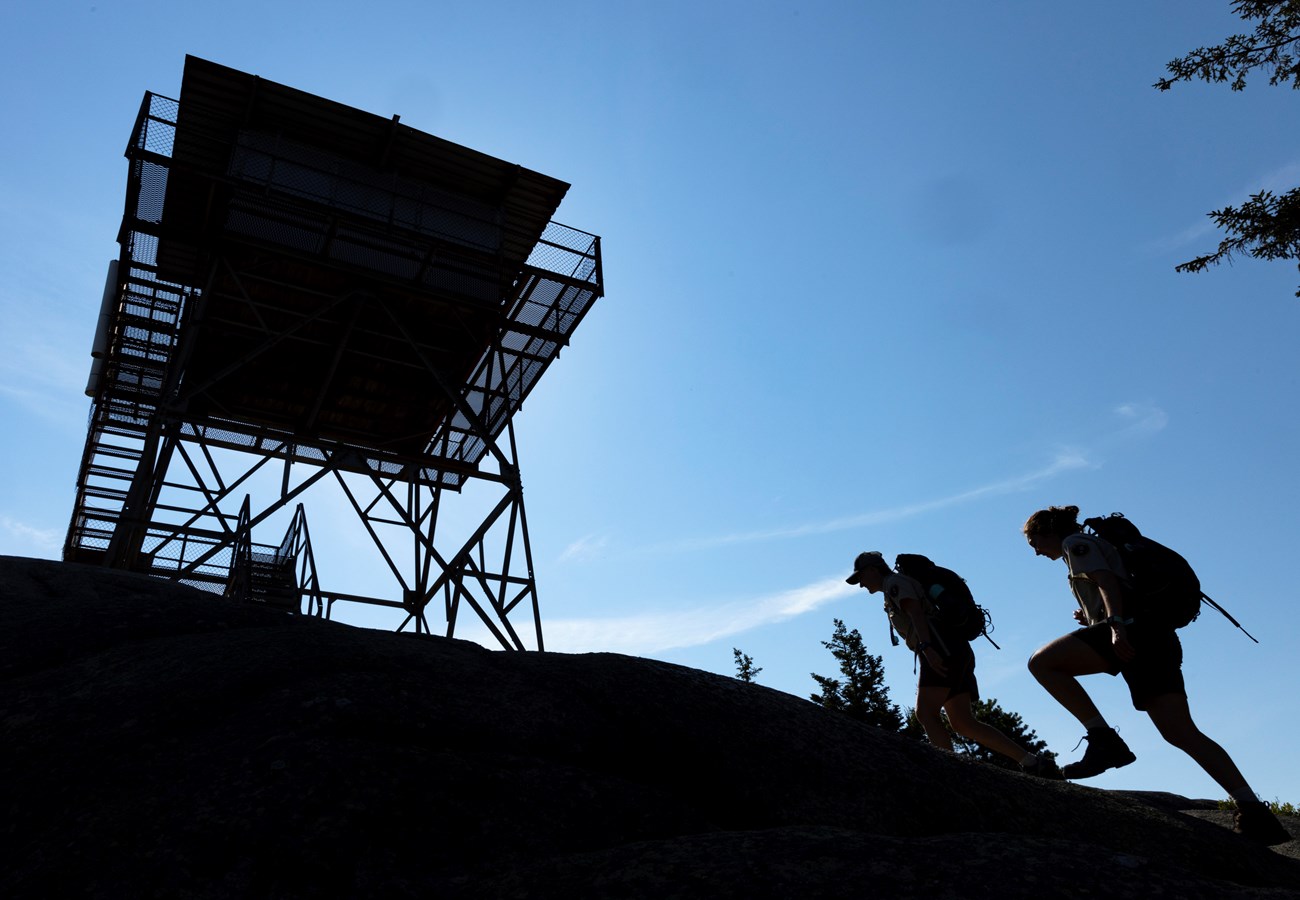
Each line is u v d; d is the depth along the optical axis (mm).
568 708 3438
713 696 3771
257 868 2363
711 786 3289
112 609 3738
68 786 2643
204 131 13922
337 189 14258
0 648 3361
